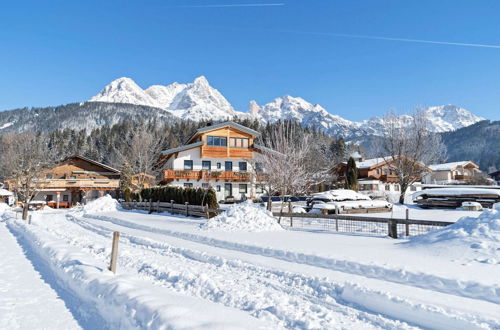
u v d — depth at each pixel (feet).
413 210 79.87
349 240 36.40
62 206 154.40
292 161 64.28
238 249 34.24
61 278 25.88
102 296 19.31
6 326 16.93
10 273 28.43
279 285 22.24
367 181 158.71
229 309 16.29
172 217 72.02
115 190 164.35
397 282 21.48
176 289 22.26
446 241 27.58
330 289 20.93
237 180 130.82
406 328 15.75
